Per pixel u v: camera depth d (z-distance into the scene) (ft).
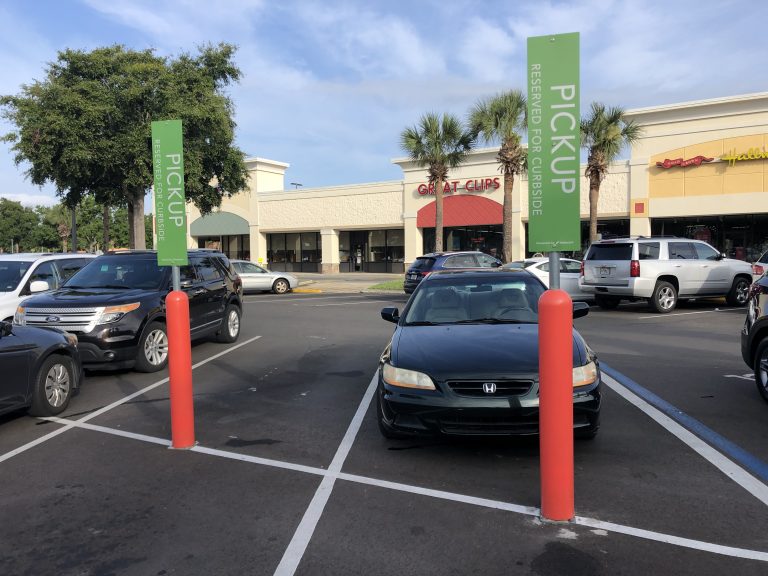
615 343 33.73
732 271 51.21
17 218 237.66
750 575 10.07
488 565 10.55
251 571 10.59
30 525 12.62
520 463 15.55
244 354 33.35
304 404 22.09
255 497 13.78
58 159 65.82
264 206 142.10
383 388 16.25
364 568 10.57
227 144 76.18
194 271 33.50
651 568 10.33
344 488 14.16
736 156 86.07
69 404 22.99
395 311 21.74
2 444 18.30
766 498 13.15
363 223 127.85
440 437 15.60
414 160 89.86
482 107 77.87
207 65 74.90
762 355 21.21
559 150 11.96
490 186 110.01
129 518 12.82
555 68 11.93
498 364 15.40
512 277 21.74
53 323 26.25
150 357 28.63
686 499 13.15
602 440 17.19
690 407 20.47
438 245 85.61
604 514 12.44
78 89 64.08
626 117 93.20
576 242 11.93
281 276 80.89
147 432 19.20
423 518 12.47
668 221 94.02
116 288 29.76
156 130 17.13
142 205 75.05
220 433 18.78
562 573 10.23
